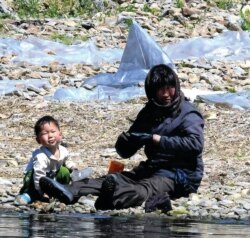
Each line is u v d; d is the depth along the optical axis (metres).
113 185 21.91
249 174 28.95
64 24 60.91
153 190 22.62
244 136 35.59
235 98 41.50
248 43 54.69
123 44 57.47
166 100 23.09
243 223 20.14
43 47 53.31
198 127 23.09
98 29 60.38
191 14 63.06
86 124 37.94
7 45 53.00
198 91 44.31
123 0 67.38
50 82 46.84
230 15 63.25
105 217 20.67
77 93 43.44
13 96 42.97
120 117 38.94
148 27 60.72
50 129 23.59
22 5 66.06
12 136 36.25
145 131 23.48
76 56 52.19
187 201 23.02
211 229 18.72
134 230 18.00
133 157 32.09
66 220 19.89
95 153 33.06
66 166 23.91
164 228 18.58
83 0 66.81
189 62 50.91
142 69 46.53
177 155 23.14
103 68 50.28
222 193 24.98
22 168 30.02
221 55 53.03
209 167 30.06
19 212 21.73
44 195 23.27
